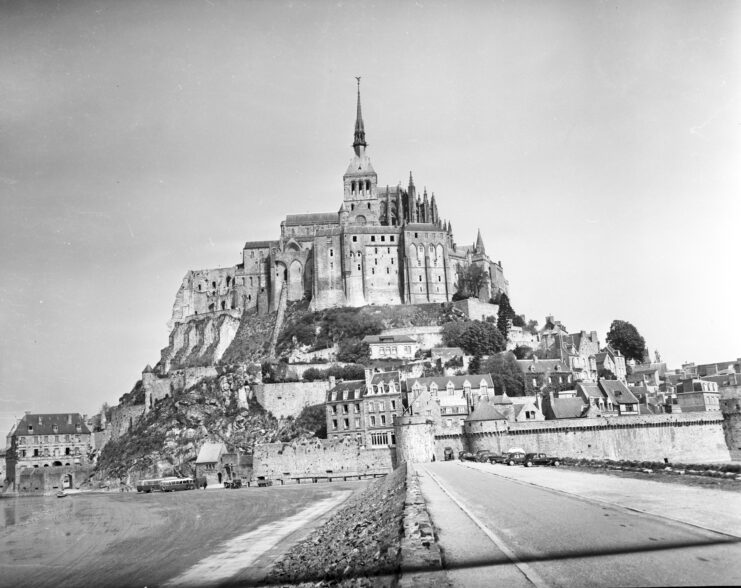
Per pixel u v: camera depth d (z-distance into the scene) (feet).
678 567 95.81
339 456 560.61
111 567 236.22
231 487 559.79
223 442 645.10
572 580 92.48
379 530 162.20
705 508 141.18
